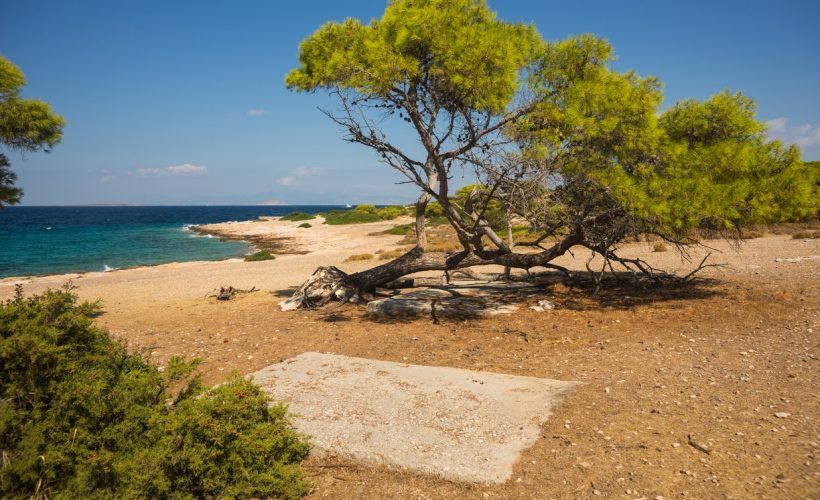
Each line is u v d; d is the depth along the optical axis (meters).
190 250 39.72
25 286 18.86
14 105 10.83
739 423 4.81
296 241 45.84
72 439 3.42
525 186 9.86
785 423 4.74
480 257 12.53
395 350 8.23
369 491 4.02
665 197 9.34
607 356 7.37
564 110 9.62
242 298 14.26
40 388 3.46
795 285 11.66
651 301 11.18
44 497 3.07
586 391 5.79
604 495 3.70
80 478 3.17
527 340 8.59
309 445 4.49
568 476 3.98
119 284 18.36
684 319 9.41
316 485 4.12
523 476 4.02
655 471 3.99
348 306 12.30
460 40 9.22
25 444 3.13
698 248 21.75
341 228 56.94
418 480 4.11
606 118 9.38
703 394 5.62
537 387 5.88
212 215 159.38
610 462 4.16
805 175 9.70
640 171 9.83
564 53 10.34
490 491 3.87
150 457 3.52
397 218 65.94
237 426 4.03
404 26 9.71
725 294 11.22
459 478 4.02
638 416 5.07
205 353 8.42
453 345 8.45
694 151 10.24
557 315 10.34
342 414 5.18
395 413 5.17
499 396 5.60
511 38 9.98
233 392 4.25
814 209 9.62
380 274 13.05
